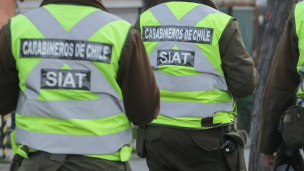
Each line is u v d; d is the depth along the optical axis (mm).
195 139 12922
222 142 13133
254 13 53250
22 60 9188
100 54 9086
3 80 9461
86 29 9188
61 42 9148
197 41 13031
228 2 52688
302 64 10773
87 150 9039
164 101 13211
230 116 13594
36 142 9000
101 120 9133
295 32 10906
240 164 13242
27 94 9164
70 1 9453
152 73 9656
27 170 9055
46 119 9070
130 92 9344
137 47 9336
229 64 12781
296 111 11109
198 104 12992
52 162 8891
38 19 9352
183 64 13062
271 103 11734
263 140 12164
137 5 55969
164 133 13070
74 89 9039
